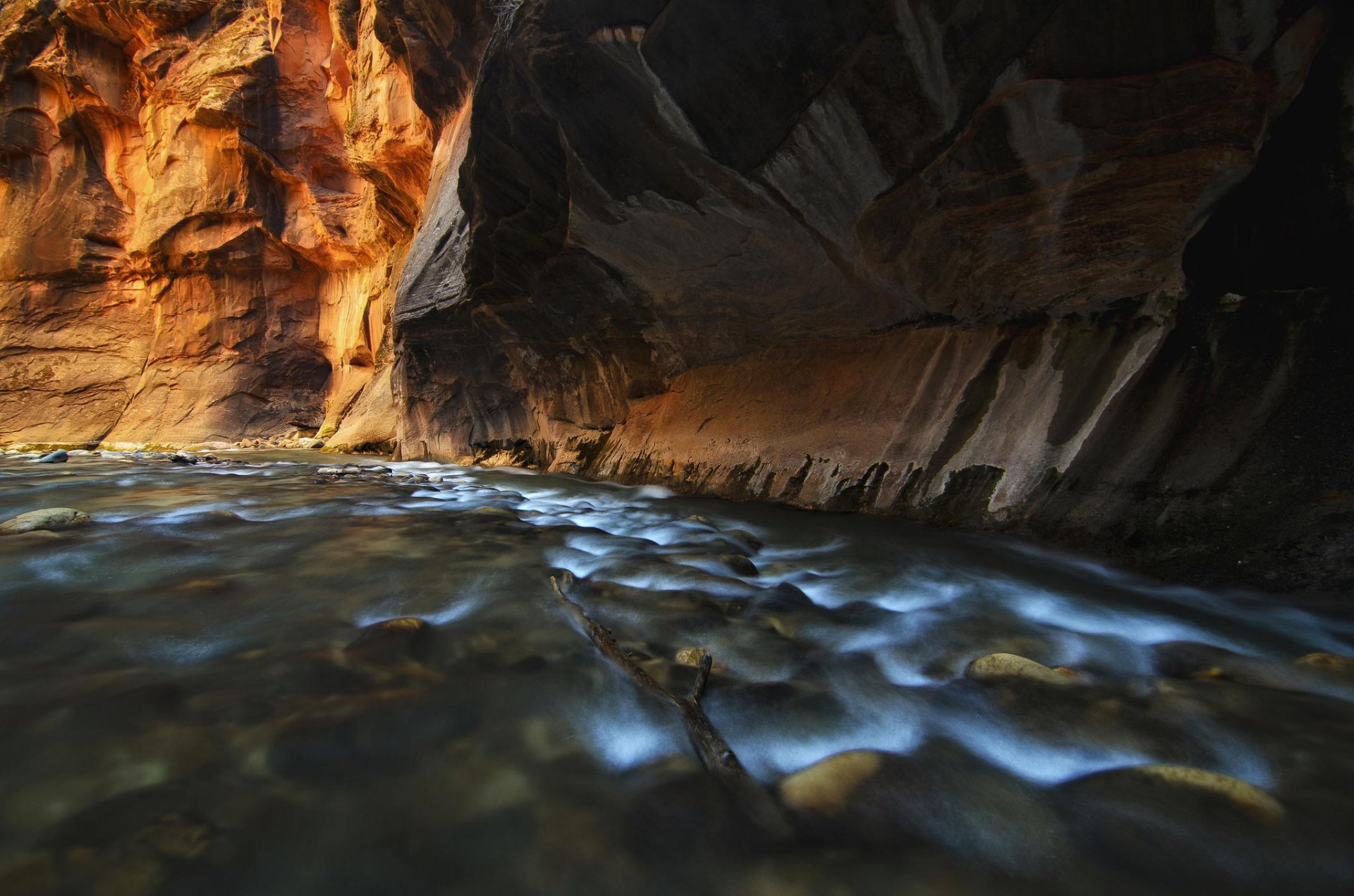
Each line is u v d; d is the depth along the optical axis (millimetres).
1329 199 2910
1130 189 3170
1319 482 2695
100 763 1325
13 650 1838
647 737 1556
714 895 1078
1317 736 1526
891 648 2166
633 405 7191
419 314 8992
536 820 1233
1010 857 1171
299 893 1043
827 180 3811
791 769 1478
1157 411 3316
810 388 5238
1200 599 2623
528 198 5418
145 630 2029
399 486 6371
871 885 1099
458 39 8914
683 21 3416
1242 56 2656
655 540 3758
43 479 6453
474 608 2352
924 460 4195
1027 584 2859
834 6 3080
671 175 4309
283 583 2586
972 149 3301
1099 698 1721
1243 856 1154
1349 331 2879
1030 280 3783
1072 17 2707
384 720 1524
